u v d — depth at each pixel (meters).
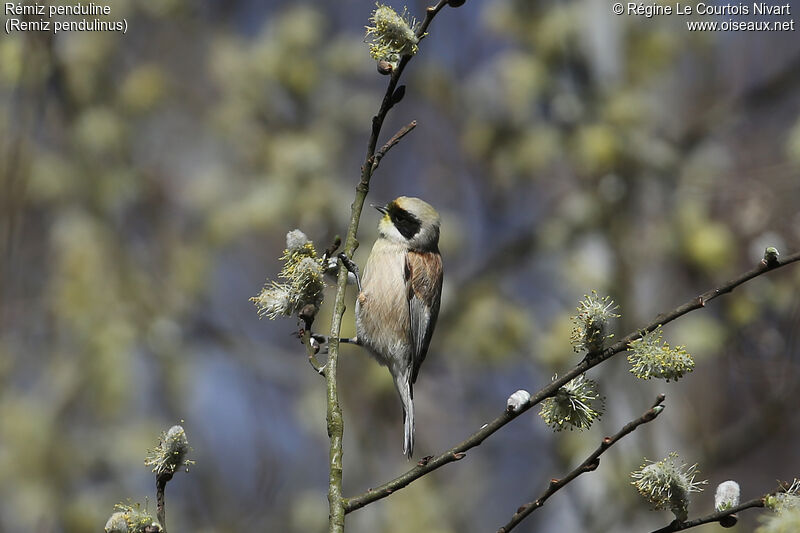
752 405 14.13
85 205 14.77
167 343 14.88
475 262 15.62
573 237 13.93
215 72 14.66
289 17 14.48
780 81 14.47
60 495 13.88
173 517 14.41
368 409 14.84
